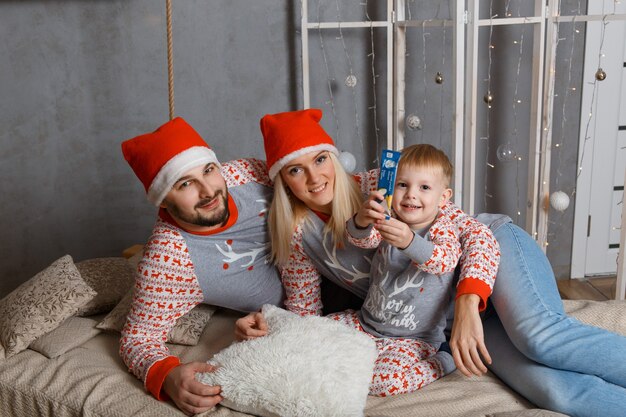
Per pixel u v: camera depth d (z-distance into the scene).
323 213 1.87
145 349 1.77
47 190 3.39
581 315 1.97
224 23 3.26
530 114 3.31
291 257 1.90
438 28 3.23
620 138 3.30
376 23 3.09
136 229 3.49
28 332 1.93
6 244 3.42
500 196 3.43
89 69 3.27
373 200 1.61
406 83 3.31
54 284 2.02
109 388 1.74
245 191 1.89
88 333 1.99
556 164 3.32
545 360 1.64
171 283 1.79
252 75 3.33
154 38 3.26
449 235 1.72
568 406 1.58
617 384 1.61
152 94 3.33
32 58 3.24
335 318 1.90
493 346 1.80
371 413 1.60
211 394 1.59
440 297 1.75
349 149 3.42
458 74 2.82
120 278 2.22
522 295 1.74
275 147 1.78
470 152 2.95
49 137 3.33
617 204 3.39
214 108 3.36
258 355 1.61
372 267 1.84
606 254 3.45
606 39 3.17
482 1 3.15
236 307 1.99
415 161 1.71
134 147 1.76
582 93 3.23
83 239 3.47
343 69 3.32
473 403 1.63
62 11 3.20
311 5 3.24
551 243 3.43
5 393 1.84
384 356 1.73
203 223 1.74
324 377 1.54
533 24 3.15
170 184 1.69
